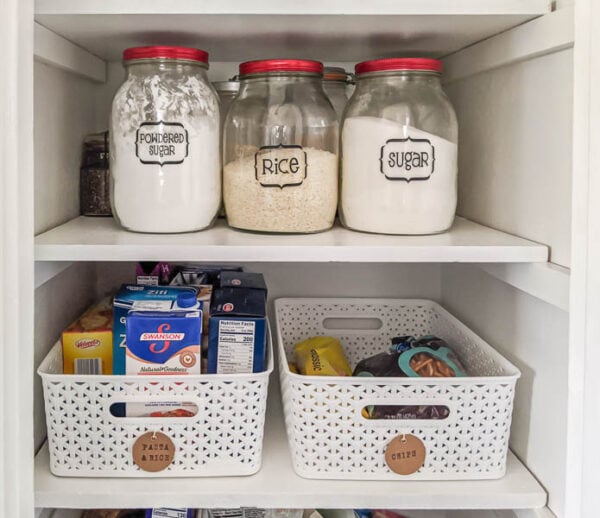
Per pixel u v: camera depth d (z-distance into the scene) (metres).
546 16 0.78
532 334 0.88
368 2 0.77
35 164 0.86
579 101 0.69
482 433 0.84
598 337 0.68
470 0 0.78
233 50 1.01
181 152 0.86
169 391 0.82
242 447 0.85
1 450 0.72
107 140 1.07
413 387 0.83
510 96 0.91
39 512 0.88
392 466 0.84
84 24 0.82
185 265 1.13
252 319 0.84
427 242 0.84
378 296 1.26
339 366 1.01
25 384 0.74
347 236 0.88
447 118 0.90
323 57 1.09
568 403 0.73
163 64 0.86
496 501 0.83
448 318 1.13
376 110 0.89
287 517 1.02
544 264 0.81
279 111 0.88
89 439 0.83
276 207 0.87
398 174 0.87
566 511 0.73
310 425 0.84
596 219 0.68
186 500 0.81
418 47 1.00
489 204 0.99
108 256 0.79
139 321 0.81
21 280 0.72
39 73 0.88
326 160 0.89
